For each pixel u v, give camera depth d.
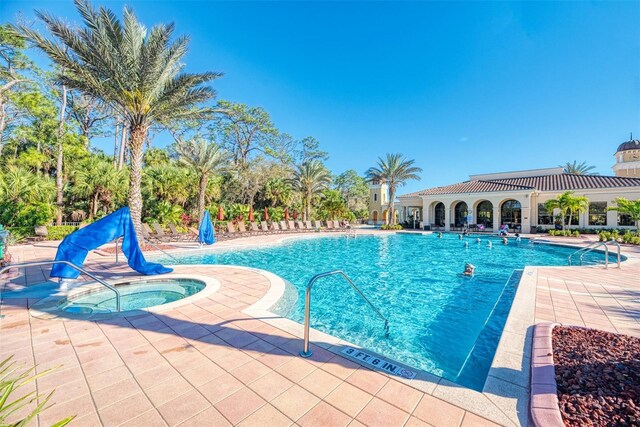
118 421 2.37
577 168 45.16
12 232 14.66
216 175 25.17
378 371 3.11
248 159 36.22
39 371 3.11
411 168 30.75
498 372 3.03
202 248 14.12
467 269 9.71
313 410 2.49
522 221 24.28
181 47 12.62
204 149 20.20
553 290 6.34
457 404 2.55
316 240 20.64
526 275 7.92
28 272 8.24
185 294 7.23
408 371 3.10
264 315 4.84
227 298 5.82
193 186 23.73
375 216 45.53
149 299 6.87
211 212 24.19
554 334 3.81
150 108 12.98
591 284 6.89
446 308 6.49
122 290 7.14
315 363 3.28
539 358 3.17
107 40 11.21
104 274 8.02
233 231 20.95
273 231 23.53
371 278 9.38
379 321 5.73
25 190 16.12
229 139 36.16
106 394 2.72
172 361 3.32
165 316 4.79
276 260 12.63
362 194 59.00
